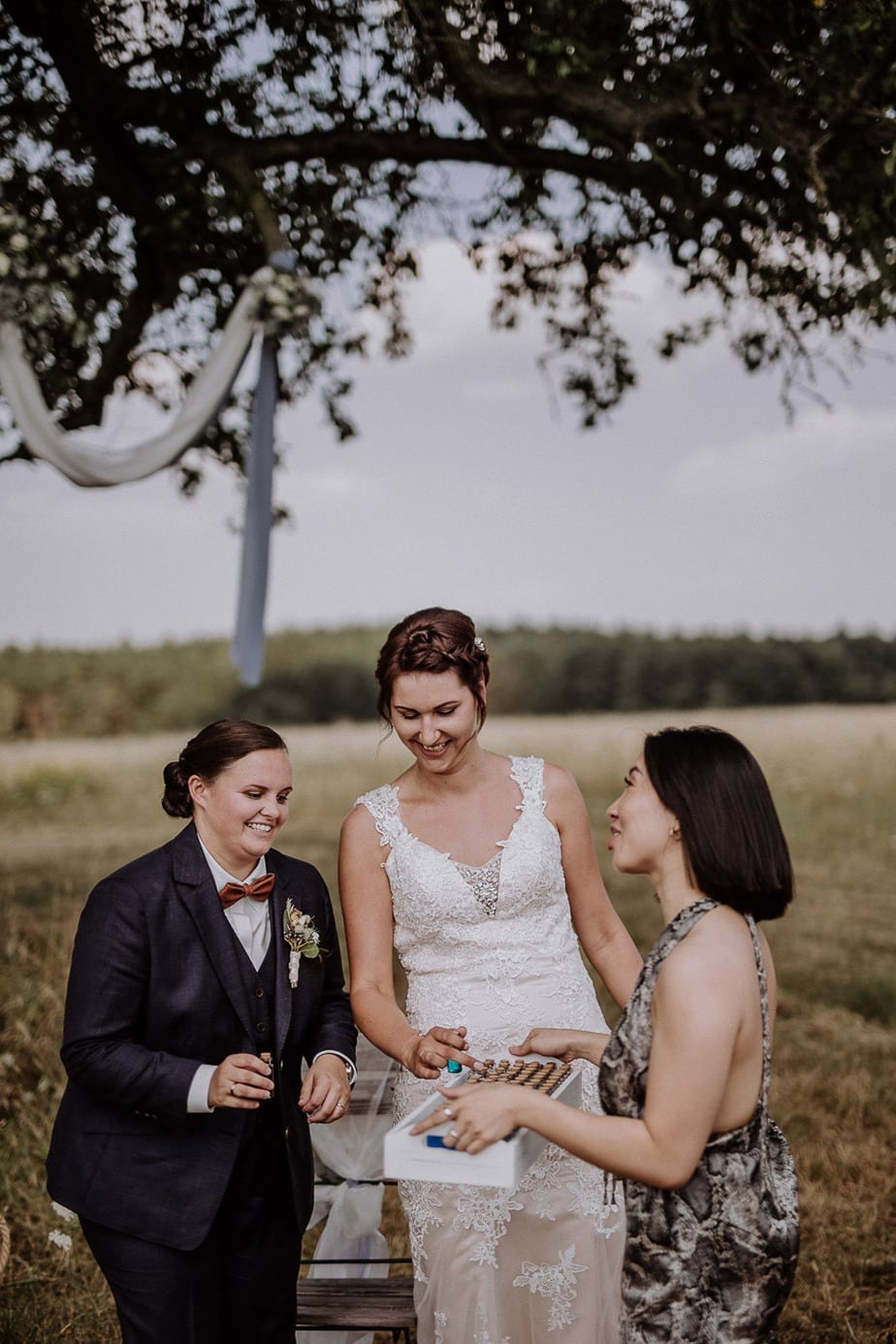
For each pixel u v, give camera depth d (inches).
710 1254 66.9
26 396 201.9
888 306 198.2
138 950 87.0
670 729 74.6
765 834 69.5
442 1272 97.9
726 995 65.4
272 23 208.5
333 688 1294.3
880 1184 159.9
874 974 258.7
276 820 89.7
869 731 751.7
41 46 208.5
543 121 213.9
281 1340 93.6
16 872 367.6
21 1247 140.6
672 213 225.0
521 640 1376.7
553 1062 94.0
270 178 239.3
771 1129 72.7
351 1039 98.6
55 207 246.1
